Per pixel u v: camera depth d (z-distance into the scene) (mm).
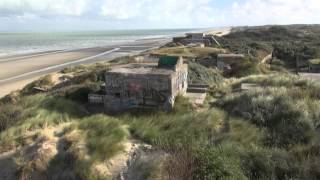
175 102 16953
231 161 10570
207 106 16984
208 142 12086
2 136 13734
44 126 14320
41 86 30781
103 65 41281
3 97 28250
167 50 55719
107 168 11242
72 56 73750
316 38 98250
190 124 13641
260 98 15914
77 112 16438
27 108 17016
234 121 13906
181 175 10117
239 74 36812
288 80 21609
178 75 17922
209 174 10031
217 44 74875
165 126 13852
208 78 26141
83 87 19938
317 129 13250
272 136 12797
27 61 63062
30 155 12180
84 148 11945
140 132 13078
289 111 14266
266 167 10508
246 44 74125
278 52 69125
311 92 17750
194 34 89062
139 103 16828
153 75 16344
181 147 11430
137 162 11102
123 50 90438
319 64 47188
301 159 10766
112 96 17234
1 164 12344
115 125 13539
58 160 11852
